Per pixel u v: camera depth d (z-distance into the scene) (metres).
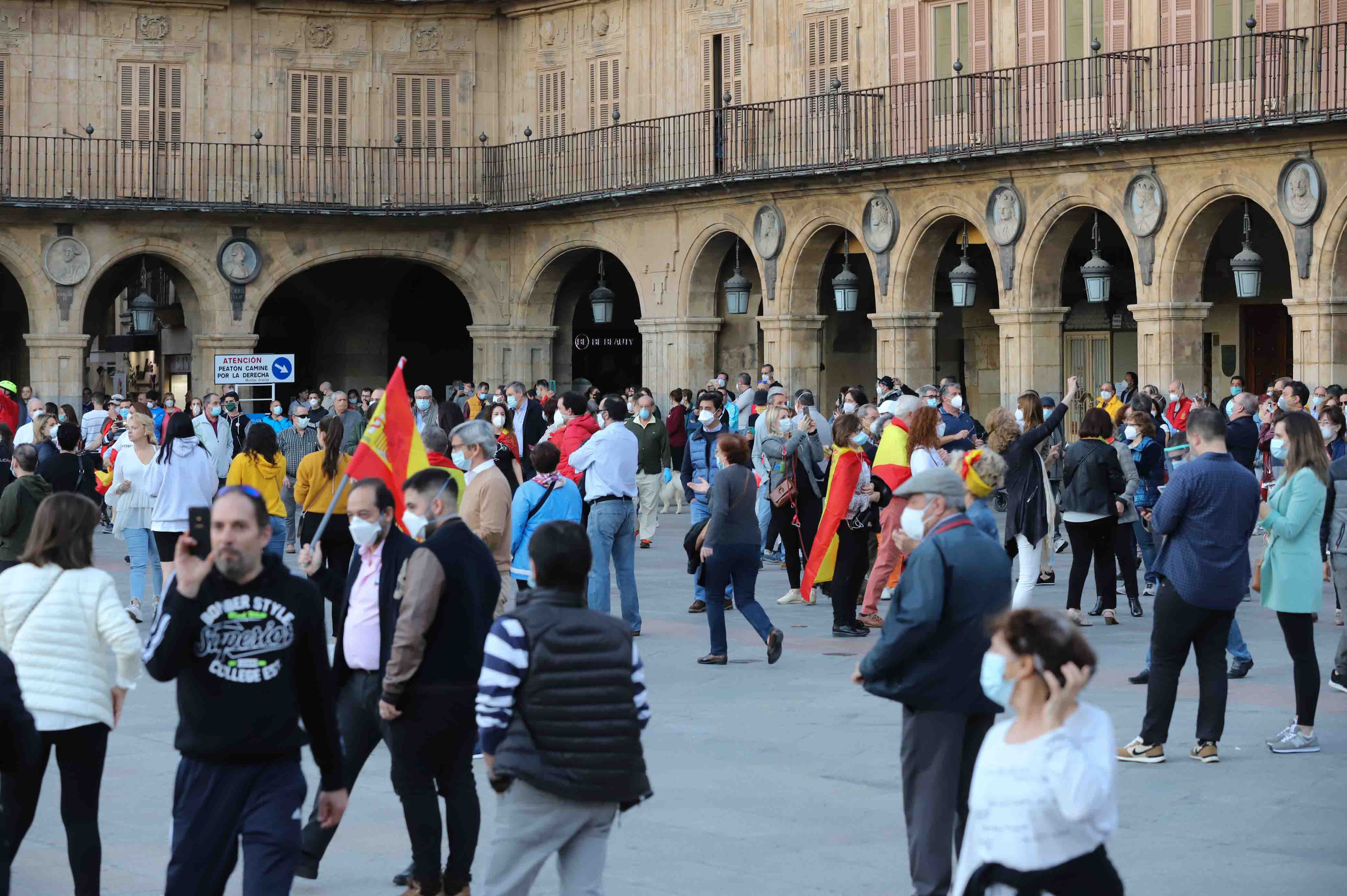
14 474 13.49
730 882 8.22
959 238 31.12
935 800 7.45
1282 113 25.89
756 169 32.97
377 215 36.72
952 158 29.28
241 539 6.48
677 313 34.69
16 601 7.64
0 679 6.59
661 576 20.94
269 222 36.81
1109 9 28.80
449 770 7.99
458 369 42.53
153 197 35.97
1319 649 14.65
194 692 6.55
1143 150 27.42
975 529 7.63
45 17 35.69
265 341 41.75
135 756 11.20
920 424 15.20
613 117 35.28
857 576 15.92
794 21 33.22
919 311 31.14
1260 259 26.66
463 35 37.97
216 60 36.81
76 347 35.78
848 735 11.58
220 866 6.58
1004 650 5.45
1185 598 10.28
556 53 37.19
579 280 39.00
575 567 6.61
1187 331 27.59
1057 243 29.11
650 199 34.69
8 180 35.31
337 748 6.84
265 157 37.06
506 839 6.48
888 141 31.70
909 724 7.55
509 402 26.89
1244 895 7.93
